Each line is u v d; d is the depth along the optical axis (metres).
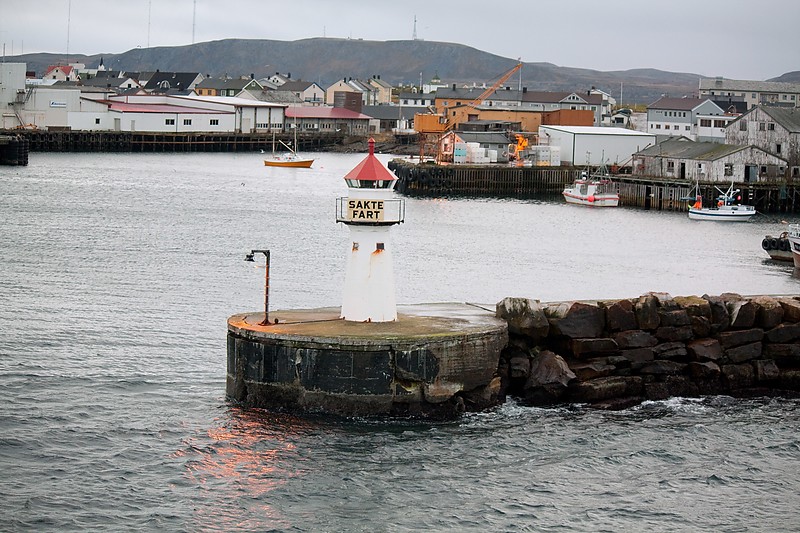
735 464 41.31
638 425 45.09
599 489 38.59
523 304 47.34
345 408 43.69
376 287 46.28
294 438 41.66
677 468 40.72
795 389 50.41
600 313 48.34
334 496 37.06
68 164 185.75
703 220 133.12
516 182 168.50
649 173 160.38
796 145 151.12
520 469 39.91
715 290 79.31
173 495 36.72
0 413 43.12
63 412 43.72
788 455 42.44
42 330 56.59
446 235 107.12
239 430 42.34
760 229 123.25
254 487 37.56
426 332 44.44
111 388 47.03
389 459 40.16
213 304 65.44
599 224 124.50
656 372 48.75
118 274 75.31
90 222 104.75
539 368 46.91
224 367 50.94
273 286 72.69
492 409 45.88
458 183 166.12
